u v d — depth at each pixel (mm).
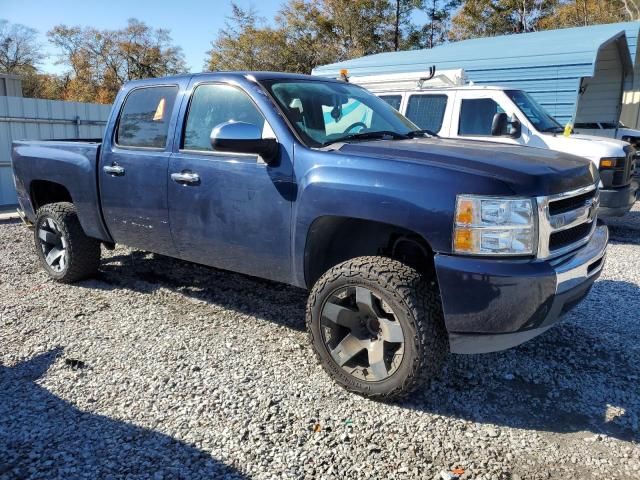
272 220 3508
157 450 2754
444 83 9156
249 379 3477
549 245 2914
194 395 3281
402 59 13336
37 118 11891
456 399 3271
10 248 7012
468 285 2785
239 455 2723
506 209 2768
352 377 3254
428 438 2885
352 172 3111
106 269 5828
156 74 56438
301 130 3541
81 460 2668
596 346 4004
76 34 54031
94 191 4695
